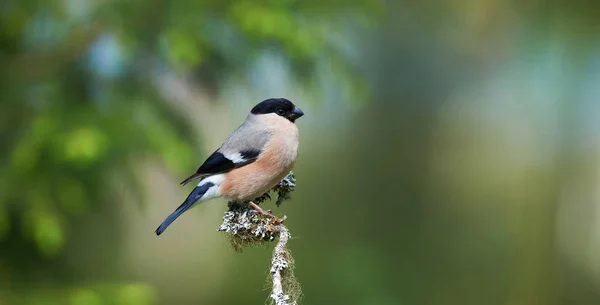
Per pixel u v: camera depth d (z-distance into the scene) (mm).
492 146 14609
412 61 14250
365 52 14078
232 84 9695
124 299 8648
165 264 14734
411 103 14492
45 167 8539
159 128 8789
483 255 14055
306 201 14539
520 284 13484
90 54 9102
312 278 13570
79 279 9594
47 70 8930
